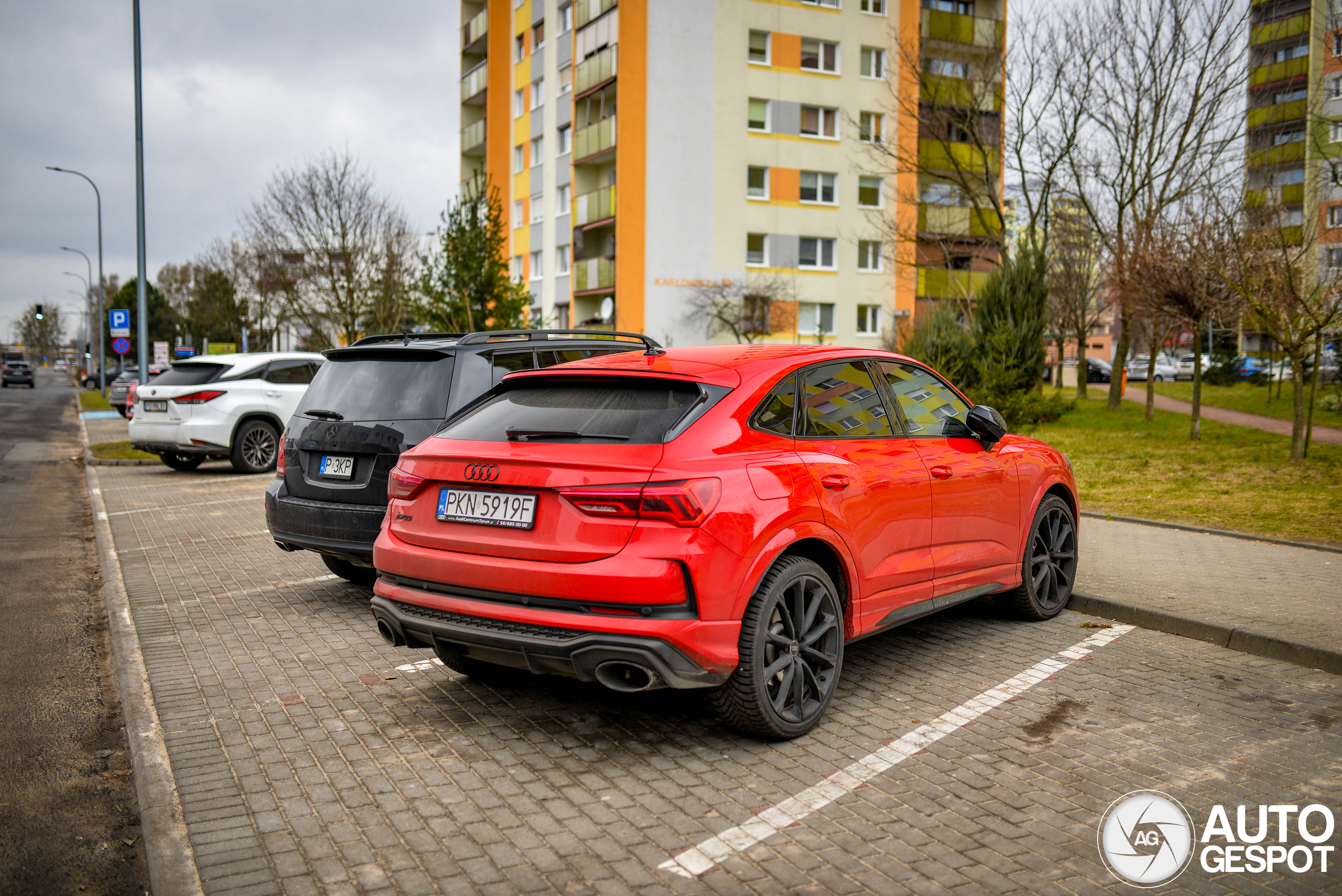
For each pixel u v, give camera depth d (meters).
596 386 4.14
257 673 4.93
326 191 33.62
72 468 16.72
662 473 3.54
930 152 39.69
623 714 4.31
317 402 6.16
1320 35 19.17
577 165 41.78
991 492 5.27
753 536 3.69
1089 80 23.88
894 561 4.54
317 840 3.13
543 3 44.38
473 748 3.92
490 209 19.17
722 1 38.31
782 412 4.14
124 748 4.11
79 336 100.88
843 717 4.26
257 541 9.00
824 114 40.31
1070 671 4.90
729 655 3.62
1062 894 2.78
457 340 6.16
